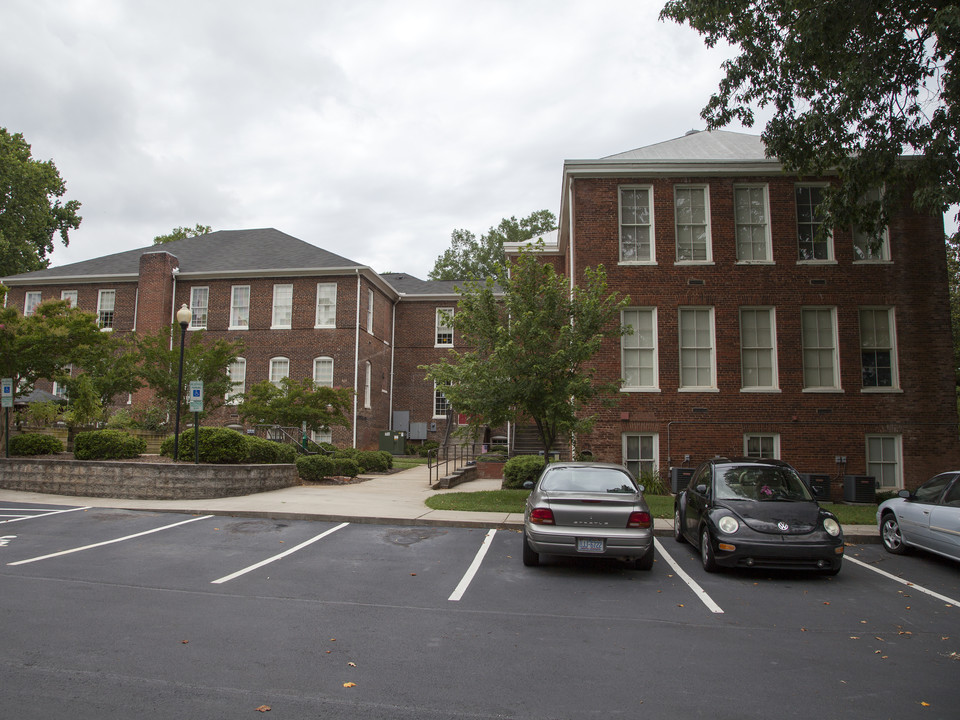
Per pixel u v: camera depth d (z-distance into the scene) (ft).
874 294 60.39
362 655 18.31
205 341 102.73
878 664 18.53
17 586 24.47
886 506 35.40
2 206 133.28
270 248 110.93
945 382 59.52
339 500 47.73
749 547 27.94
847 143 45.96
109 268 110.01
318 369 99.71
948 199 38.86
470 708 14.99
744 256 61.62
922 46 42.01
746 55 47.60
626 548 27.50
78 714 13.96
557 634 20.68
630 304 60.64
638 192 62.85
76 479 47.96
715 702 15.66
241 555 30.58
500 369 46.60
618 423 59.52
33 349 54.75
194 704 14.69
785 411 59.41
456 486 62.44
